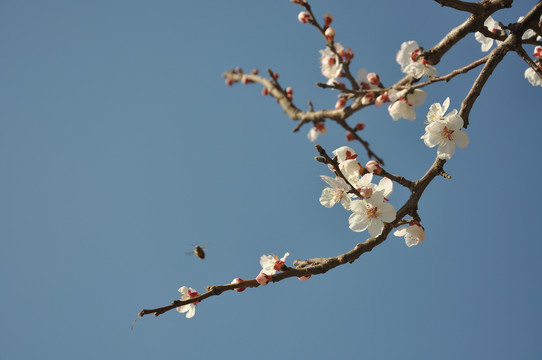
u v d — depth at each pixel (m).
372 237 3.44
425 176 3.63
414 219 3.57
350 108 3.58
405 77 3.62
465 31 3.59
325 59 3.83
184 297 3.54
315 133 4.63
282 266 3.39
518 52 3.65
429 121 3.86
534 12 3.56
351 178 3.64
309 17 3.76
